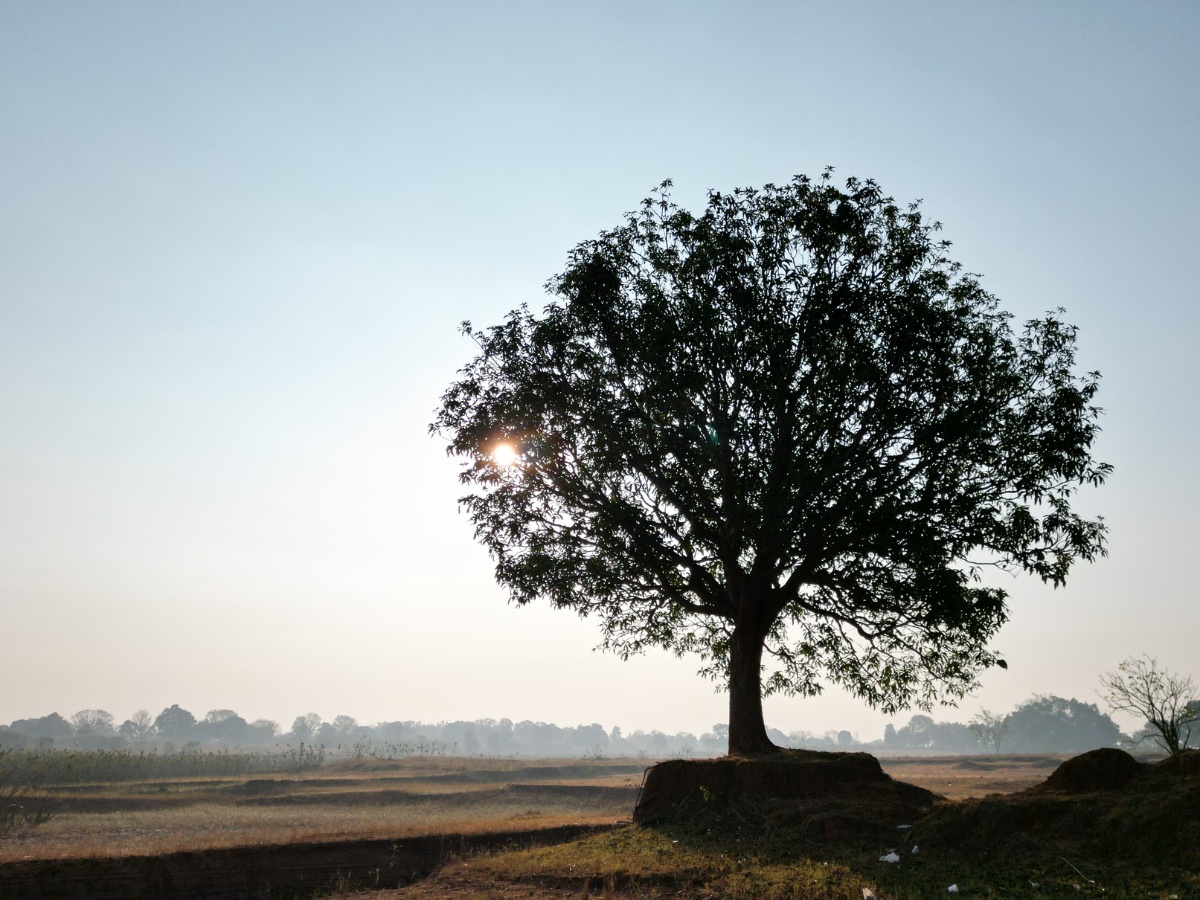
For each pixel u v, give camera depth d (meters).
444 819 32.97
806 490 21.05
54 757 53.19
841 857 15.41
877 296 21.45
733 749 22.44
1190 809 13.23
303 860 17.69
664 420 22.25
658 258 23.25
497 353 23.61
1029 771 82.50
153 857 16.44
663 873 14.82
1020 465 20.88
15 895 14.82
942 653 23.14
